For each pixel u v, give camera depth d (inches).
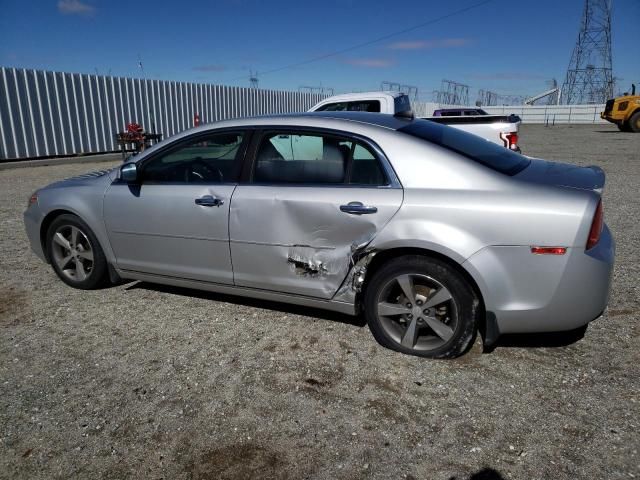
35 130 579.5
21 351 135.9
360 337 140.8
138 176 155.8
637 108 1116.5
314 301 139.0
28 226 182.7
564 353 130.0
